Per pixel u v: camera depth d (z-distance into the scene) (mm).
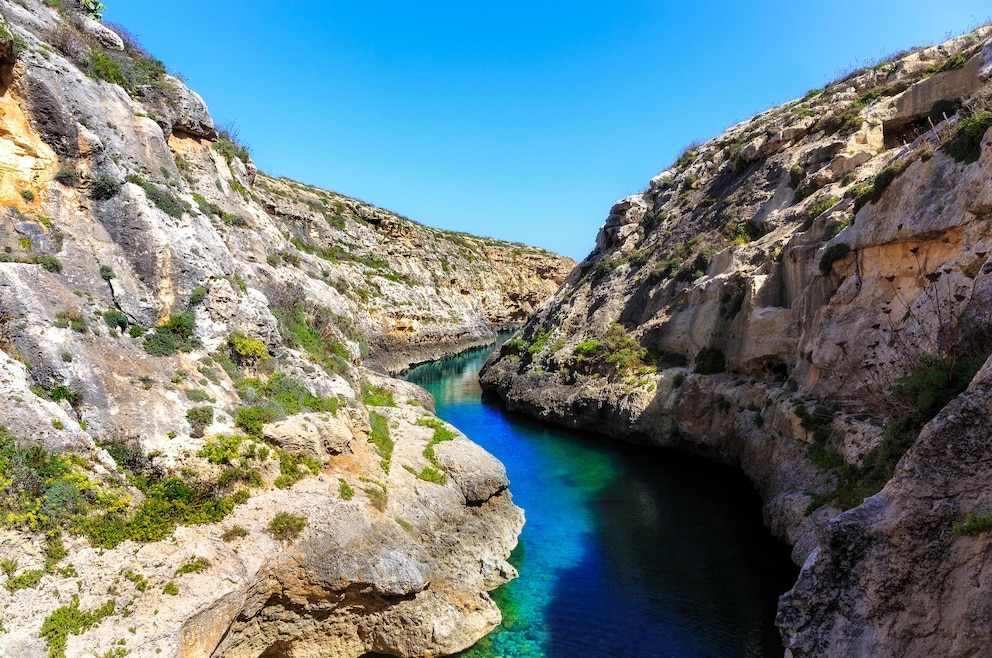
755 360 30438
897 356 19719
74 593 11086
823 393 23578
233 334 18969
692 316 37688
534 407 43188
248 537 14297
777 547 20969
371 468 19438
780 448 24797
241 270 22344
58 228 16250
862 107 38188
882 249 22391
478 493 21438
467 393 52844
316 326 25625
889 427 17266
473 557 19109
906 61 41094
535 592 19031
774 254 31797
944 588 10062
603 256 56906
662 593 18984
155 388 15633
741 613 17859
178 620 11750
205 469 14703
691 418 33312
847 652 10914
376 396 28516
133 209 17812
